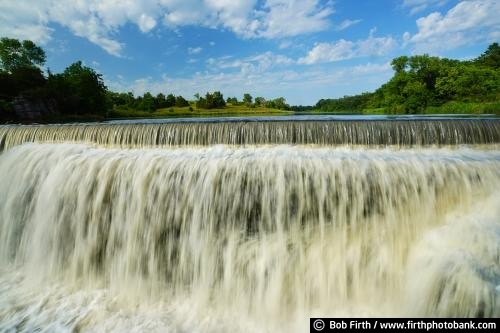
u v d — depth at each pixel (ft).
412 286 19.34
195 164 25.38
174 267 24.27
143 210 25.05
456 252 19.04
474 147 32.35
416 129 32.71
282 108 342.64
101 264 25.58
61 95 133.80
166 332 19.30
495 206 21.49
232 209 23.79
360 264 21.66
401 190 22.58
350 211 22.84
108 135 36.88
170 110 287.89
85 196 26.40
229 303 22.25
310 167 23.80
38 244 27.48
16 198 29.78
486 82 166.91
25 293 23.58
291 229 23.18
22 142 39.45
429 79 202.39
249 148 33.27
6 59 188.96
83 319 20.47
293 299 21.58
